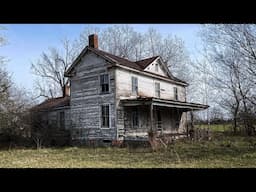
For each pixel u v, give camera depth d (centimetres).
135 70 2041
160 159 1087
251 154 1120
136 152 1434
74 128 2086
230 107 2781
